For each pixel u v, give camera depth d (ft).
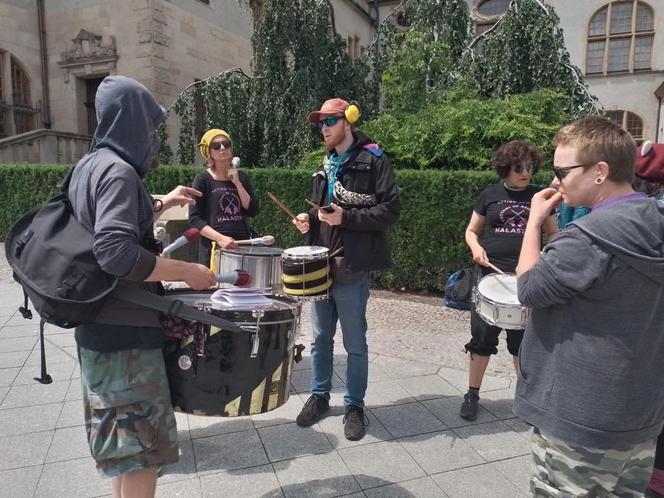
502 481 7.85
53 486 7.66
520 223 9.50
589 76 57.31
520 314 7.36
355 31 66.95
